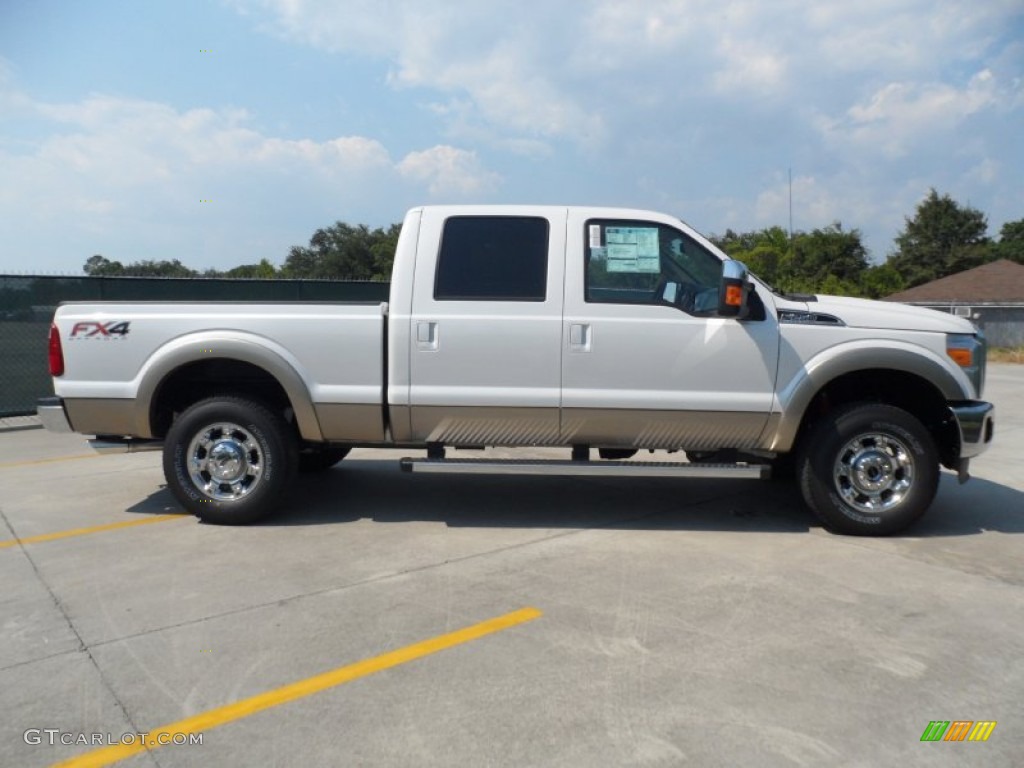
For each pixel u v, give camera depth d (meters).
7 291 10.68
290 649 3.58
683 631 3.76
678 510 6.01
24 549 5.07
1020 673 3.36
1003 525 5.62
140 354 5.37
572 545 5.12
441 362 5.25
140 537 5.31
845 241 42.09
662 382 5.20
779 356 5.15
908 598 4.19
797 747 2.81
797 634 3.73
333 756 2.75
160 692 3.20
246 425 5.39
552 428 5.32
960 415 5.13
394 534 5.36
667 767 2.69
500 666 3.41
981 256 57.72
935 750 2.80
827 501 5.23
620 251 5.29
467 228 5.33
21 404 10.85
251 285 12.48
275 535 5.33
